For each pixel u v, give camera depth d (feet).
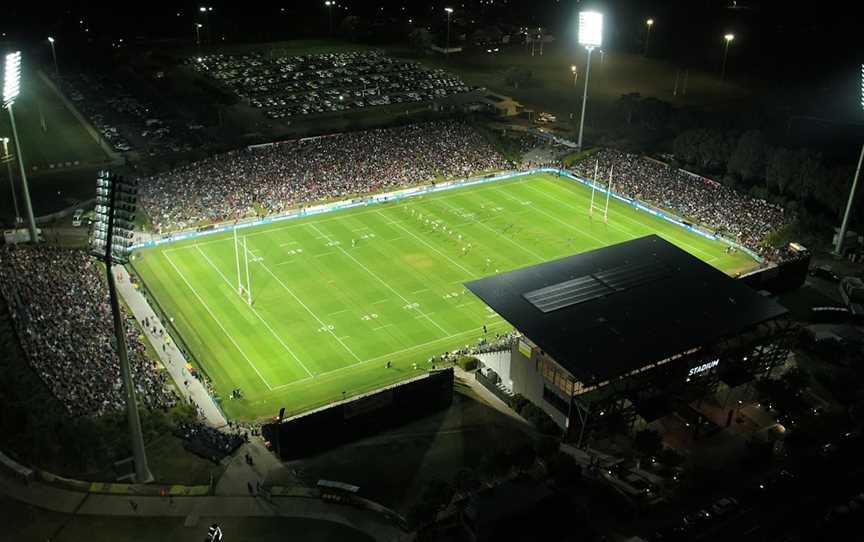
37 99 625.41
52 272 334.44
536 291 286.87
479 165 507.30
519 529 205.36
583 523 211.00
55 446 229.66
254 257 382.42
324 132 546.26
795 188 443.73
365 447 246.06
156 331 311.88
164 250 385.70
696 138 500.33
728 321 271.08
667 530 208.95
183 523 207.92
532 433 255.70
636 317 271.69
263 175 463.01
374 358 302.04
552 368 255.50
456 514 213.25
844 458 241.14
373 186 466.70
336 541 203.31
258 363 297.12
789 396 261.85
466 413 265.75
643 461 237.66
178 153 508.94
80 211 414.00
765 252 390.01
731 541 206.59
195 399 271.90
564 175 501.15
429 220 430.20
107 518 208.74
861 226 417.28
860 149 514.68
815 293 357.41
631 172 488.85
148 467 229.66
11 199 431.84
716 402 271.08
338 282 360.07
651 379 255.29
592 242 408.46
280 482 226.99
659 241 326.24
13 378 253.65
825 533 209.36
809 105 644.69
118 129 559.38
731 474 234.58
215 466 232.32
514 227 424.87
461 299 347.77
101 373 265.34
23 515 208.33
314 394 277.64
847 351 299.38
